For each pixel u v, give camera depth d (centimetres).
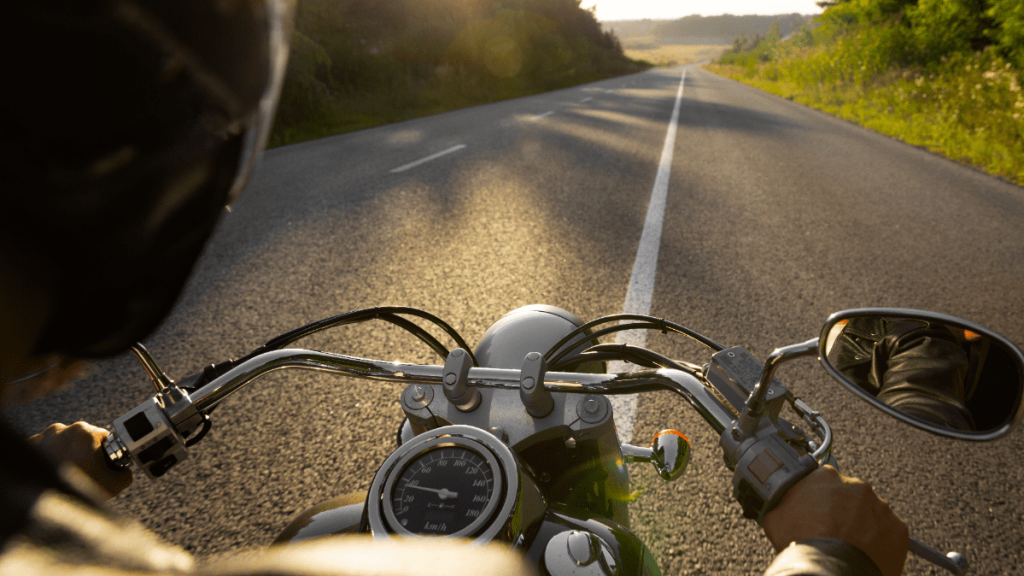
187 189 34
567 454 98
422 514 67
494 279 369
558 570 64
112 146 27
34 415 235
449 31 2078
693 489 196
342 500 88
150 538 26
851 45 2192
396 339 295
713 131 1152
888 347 81
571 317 141
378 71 1562
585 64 3756
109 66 25
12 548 17
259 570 26
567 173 694
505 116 1302
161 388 95
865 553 58
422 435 74
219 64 31
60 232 27
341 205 536
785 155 902
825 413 245
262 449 216
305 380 258
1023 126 952
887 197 645
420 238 446
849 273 400
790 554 57
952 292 375
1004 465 216
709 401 81
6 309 27
